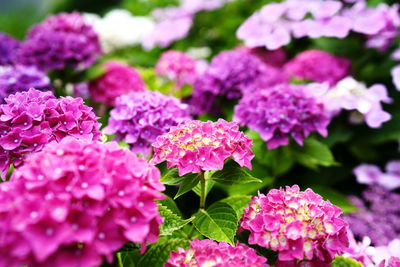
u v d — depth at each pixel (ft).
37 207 1.78
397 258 2.22
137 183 1.90
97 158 1.90
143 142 2.56
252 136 2.85
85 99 3.43
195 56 4.16
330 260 2.05
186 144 2.16
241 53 3.35
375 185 3.14
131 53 4.29
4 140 2.16
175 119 2.58
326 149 2.84
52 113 2.23
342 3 3.54
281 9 3.46
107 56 4.20
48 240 1.73
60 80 3.49
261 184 2.79
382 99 2.99
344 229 2.09
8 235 1.76
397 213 2.98
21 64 3.36
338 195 2.84
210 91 3.23
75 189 1.81
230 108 3.23
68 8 6.99
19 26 6.04
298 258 1.99
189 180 2.22
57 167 1.85
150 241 1.97
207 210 2.29
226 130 2.22
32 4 7.86
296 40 3.92
